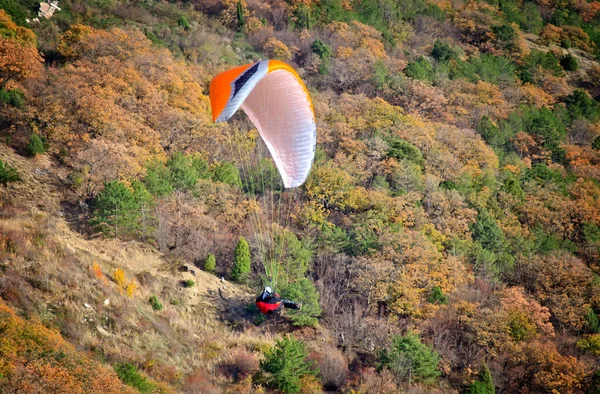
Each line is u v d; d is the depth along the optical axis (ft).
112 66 347.36
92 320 201.57
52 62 378.73
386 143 355.77
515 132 469.57
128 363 184.65
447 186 348.59
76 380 159.94
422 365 230.89
